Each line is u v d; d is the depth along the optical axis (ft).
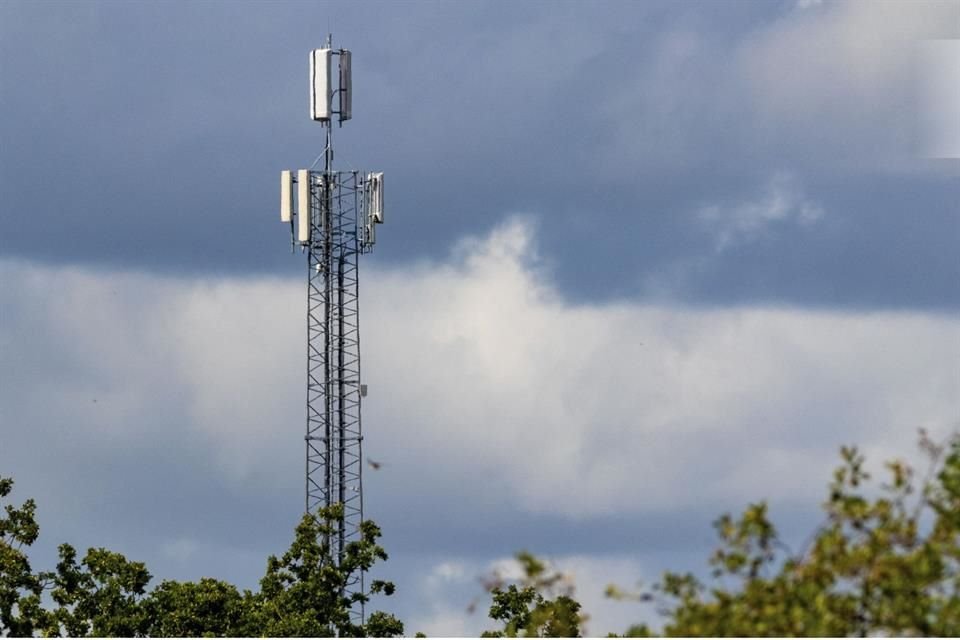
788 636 259.19
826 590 262.26
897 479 263.90
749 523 265.75
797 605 259.60
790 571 264.11
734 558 266.16
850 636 262.67
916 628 256.73
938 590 260.83
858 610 262.26
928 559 257.34
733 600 264.93
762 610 261.44
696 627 263.49
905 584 256.52
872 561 258.37
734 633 262.26
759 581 263.49
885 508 261.85
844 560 258.98
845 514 262.06
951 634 255.70
